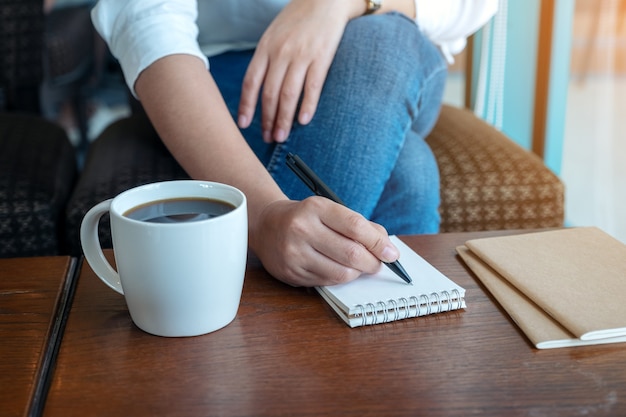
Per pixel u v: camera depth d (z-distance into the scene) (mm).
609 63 1774
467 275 741
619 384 544
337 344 606
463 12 1199
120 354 593
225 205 645
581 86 1812
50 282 738
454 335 620
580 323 601
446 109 1759
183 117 882
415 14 1160
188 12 1031
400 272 690
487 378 554
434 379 554
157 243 580
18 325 648
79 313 667
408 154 1178
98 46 3230
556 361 576
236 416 512
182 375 562
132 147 1356
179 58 943
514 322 639
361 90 993
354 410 516
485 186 1351
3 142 1450
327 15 1018
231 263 613
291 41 999
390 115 995
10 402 532
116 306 680
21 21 2236
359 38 1025
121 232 593
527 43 1779
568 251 750
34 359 590
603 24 1755
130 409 521
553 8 1686
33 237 1203
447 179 1362
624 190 1832
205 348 602
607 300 641
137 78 958
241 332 628
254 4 1181
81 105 3049
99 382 555
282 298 692
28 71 2301
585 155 1873
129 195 639
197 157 851
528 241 781
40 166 1336
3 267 778
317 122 999
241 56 1240
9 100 2322
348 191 981
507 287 692
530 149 1855
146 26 971
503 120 1835
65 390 545
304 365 575
